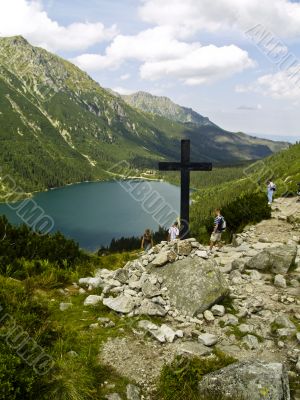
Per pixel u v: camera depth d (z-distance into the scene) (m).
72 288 11.45
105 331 8.40
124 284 10.94
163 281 10.34
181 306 9.45
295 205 27.14
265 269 12.73
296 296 10.61
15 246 13.48
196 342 8.06
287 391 6.25
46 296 10.38
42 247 13.88
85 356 7.20
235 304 9.91
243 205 22.88
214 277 10.03
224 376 6.44
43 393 6.19
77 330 8.40
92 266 14.29
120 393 6.44
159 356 7.57
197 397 6.36
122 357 7.45
